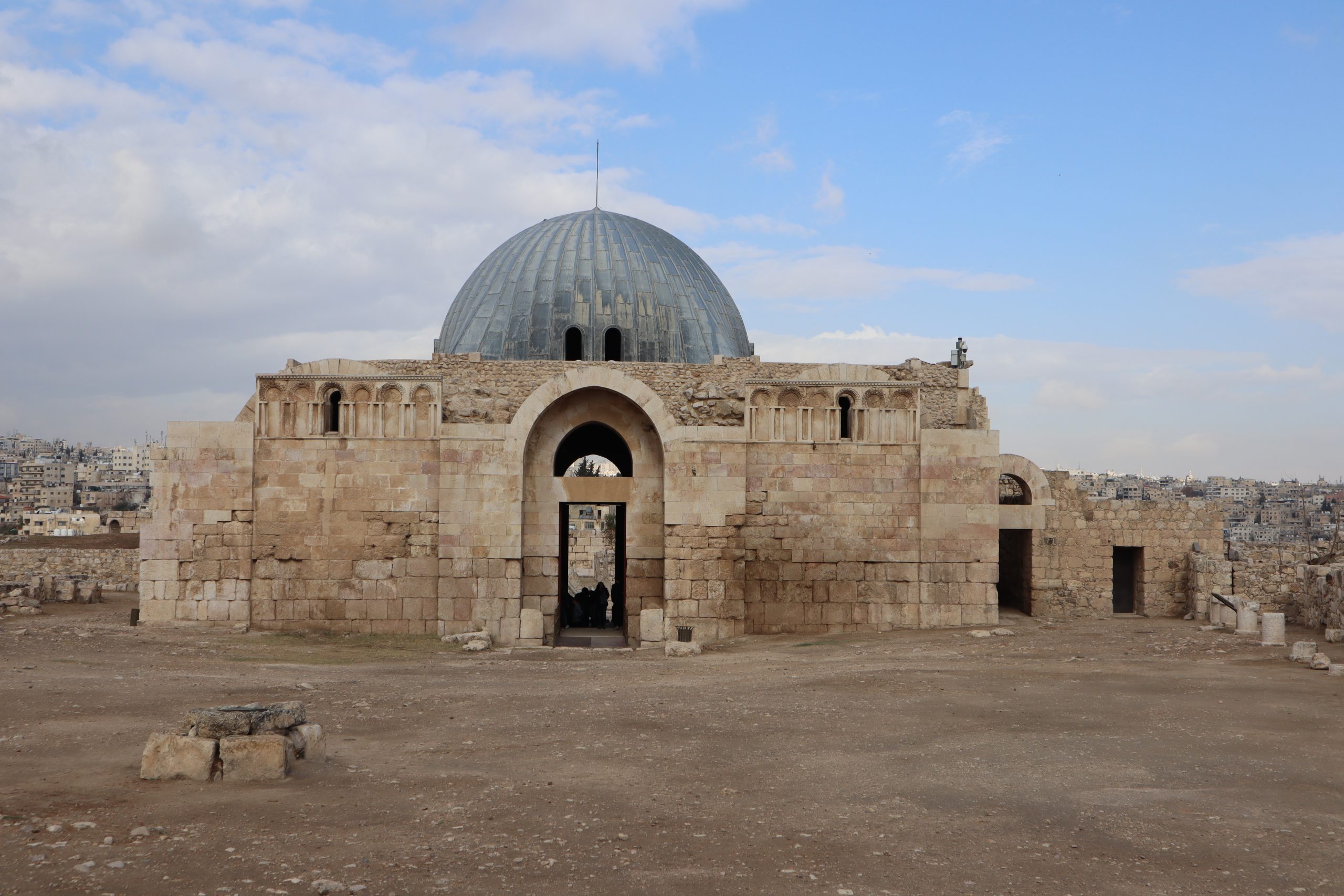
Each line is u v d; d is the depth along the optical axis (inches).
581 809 458.3
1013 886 363.3
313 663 1094.4
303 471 1385.3
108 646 1126.4
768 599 1396.4
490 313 1690.5
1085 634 1256.8
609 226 1788.9
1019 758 563.5
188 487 1374.3
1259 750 581.9
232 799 463.2
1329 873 380.2
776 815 451.5
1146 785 505.0
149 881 353.1
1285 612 1492.4
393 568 1379.2
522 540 1406.3
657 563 1448.1
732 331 1814.7
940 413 1556.3
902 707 733.9
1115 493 5757.9
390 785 497.0
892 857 393.7
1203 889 362.9
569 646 1422.2
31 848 385.4
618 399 1450.5
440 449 1386.6
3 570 2180.1
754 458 1407.5
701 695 804.6
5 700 715.4
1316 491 6520.7
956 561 1403.8
